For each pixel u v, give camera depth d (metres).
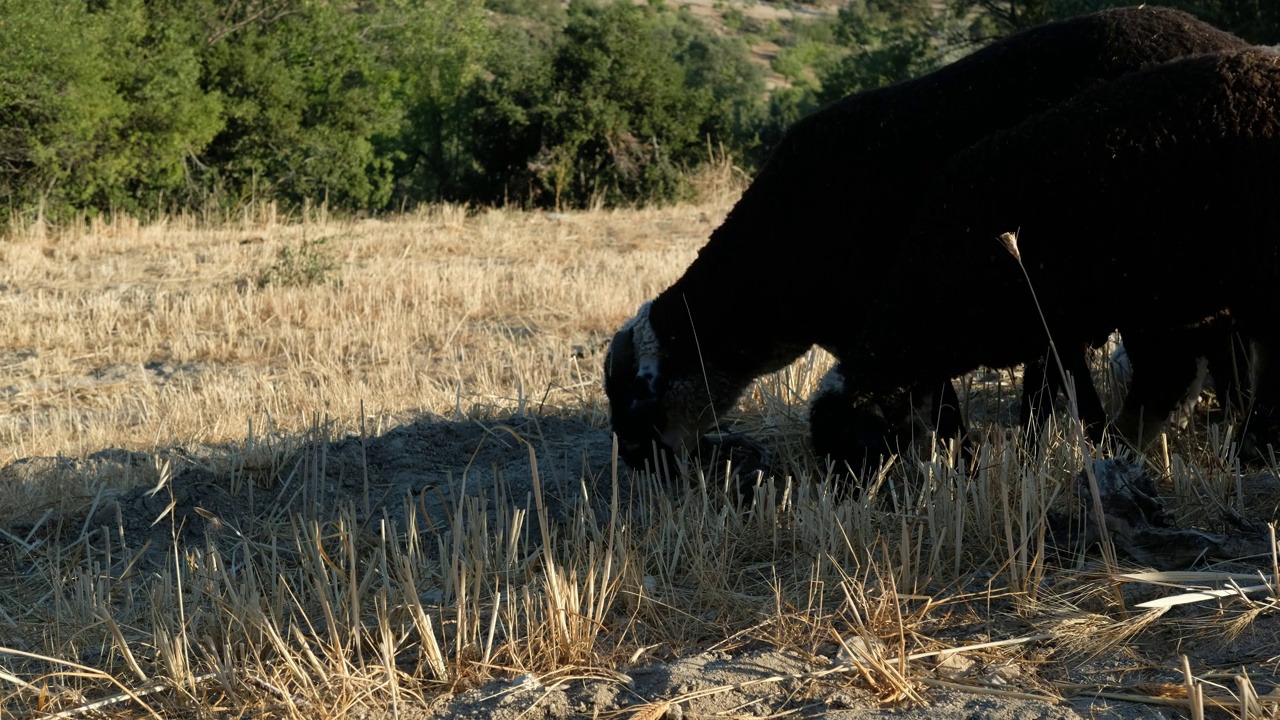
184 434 7.48
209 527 5.07
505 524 4.59
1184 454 4.80
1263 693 3.05
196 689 3.64
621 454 5.49
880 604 3.65
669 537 4.41
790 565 4.26
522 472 5.63
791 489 4.89
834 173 4.92
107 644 4.07
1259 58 3.92
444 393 7.88
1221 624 3.40
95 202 20.94
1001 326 4.25
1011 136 4.18
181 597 3.88
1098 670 3.30
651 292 11.65
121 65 20.05
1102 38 4.57
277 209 22.23
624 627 3.89
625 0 24.67
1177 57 4.50
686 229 16.86
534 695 3.39
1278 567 3.57
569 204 24.30
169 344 10.71
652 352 5.42
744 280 5.19
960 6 22.89
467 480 5.55
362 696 3.48
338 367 9.37
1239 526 3.98
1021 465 4.42
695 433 5.43
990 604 3.76
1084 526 4.05
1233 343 4.89
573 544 4.41
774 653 3.54
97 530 5.18
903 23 23.42
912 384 4.52
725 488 4.62
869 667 3.35
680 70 24.78
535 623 3.80
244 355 10.27
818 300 5.09
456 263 13.98
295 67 23.48
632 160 24.31
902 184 4.78
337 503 4.91
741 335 5.29
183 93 20.64
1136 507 3.92
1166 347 4.69
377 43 26.80
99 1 20.55
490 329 10.66
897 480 4.70
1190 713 3.04
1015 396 6.04
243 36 23.06
